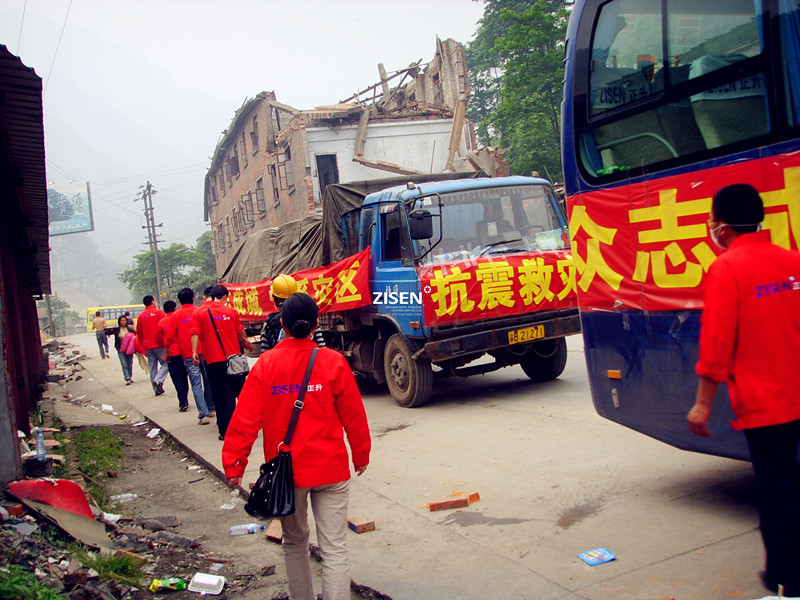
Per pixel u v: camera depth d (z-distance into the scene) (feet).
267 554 15.28
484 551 13.38
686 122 13.00
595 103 15.02
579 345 42.14
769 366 9.51
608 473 17.11
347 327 32.32
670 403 13.89
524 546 13.39
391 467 20.04
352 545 14.56
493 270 26.48
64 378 62.90
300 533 11.14
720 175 12.41
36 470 17.22
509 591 11.60
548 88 98.53
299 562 11.19
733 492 14.82
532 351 29.45
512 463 18.95
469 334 26.32
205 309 26.16
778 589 9.68
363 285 29.96
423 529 14.94
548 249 27.94
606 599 10.89
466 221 27.55
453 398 30.14
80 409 39.81
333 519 10.80
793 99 11.18
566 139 15.98
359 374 33.19
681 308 13.42
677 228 13.33
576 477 17.10
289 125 95.09
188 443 26.86
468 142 96.99
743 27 11.89
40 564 12.31
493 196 28.25
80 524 15.20
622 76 14.32
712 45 12.42
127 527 16.76
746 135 11.94
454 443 21.89
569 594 11.21
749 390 9.62
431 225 25.64
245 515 18.29
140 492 21.57
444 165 96.37
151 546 15.44
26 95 22.62
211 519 18.17
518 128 96.48
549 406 25.59
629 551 12.57
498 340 26.53
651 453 18.29
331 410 10.80
